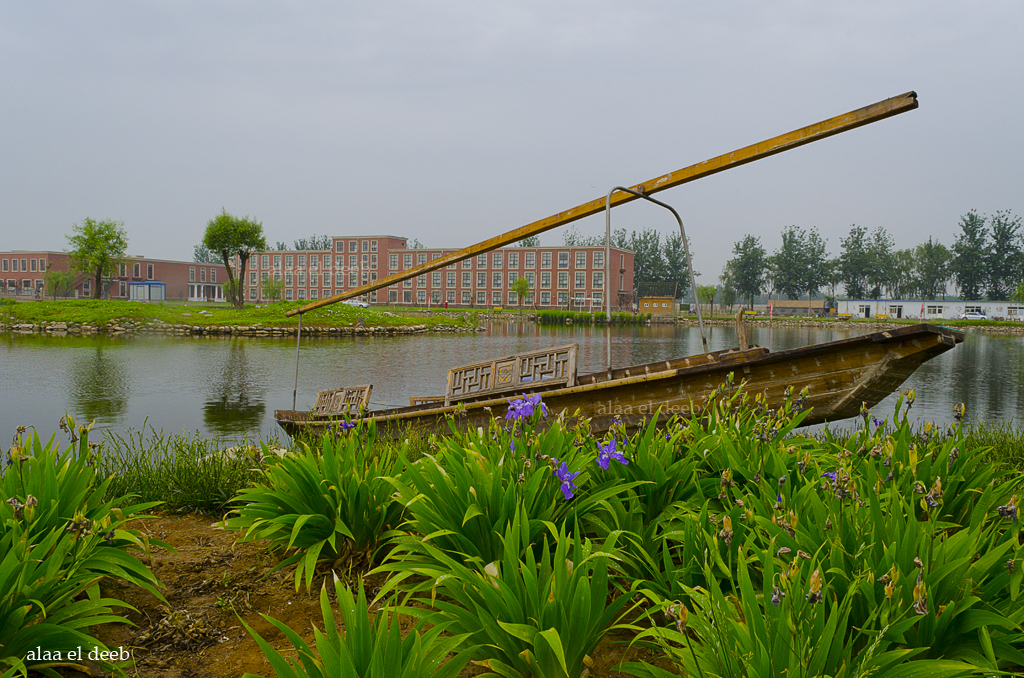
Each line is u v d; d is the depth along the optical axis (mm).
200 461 4887
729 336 43188
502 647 1917
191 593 2807
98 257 49781
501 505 2541
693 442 3516
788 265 95438
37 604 2080
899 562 1928
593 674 2092
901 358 4680
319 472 3105
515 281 76062
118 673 2105
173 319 39094
